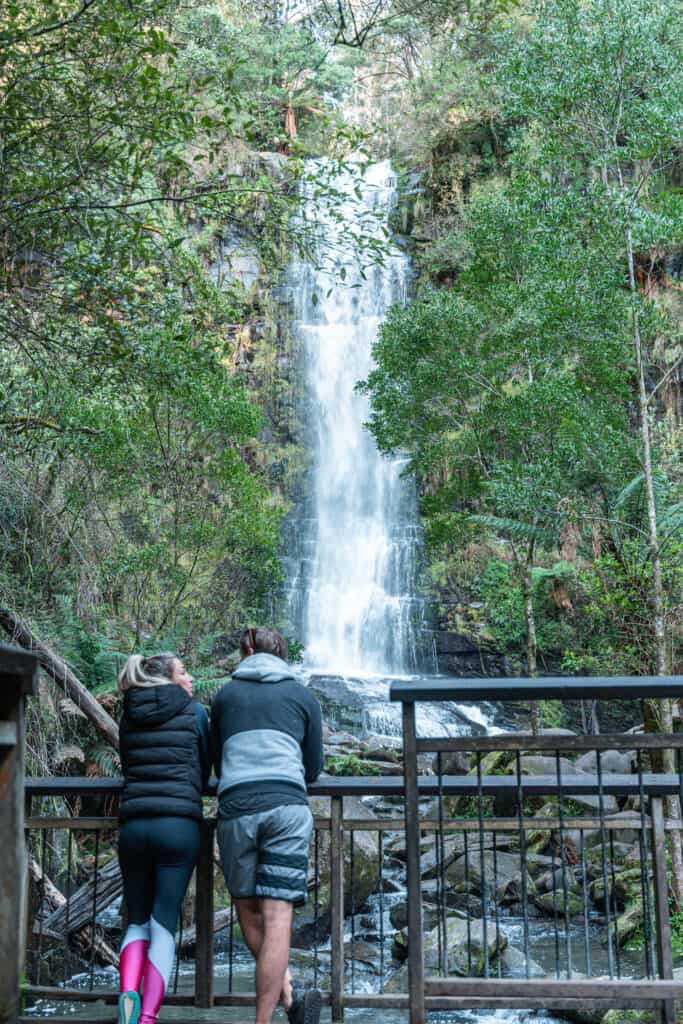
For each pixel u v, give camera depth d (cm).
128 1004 319
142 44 579
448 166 3225
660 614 1088
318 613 2844
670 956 373
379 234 3198
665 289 2003
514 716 2302
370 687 2397
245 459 2953
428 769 1494
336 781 374
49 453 922
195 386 1445
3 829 278
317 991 346
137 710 350
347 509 3011
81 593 1262
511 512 1631
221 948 864
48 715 923
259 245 709
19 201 582
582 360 1266
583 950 809
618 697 297
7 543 877
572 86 1109
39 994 372
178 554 1633
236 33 721
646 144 1117
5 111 559
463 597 2675
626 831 1180
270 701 345
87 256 618
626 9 1086
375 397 1641
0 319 654
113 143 619
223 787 334
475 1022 516
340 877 370
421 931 309
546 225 1174
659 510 1192
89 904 714
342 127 700
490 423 1570
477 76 2962
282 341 3089
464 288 1627
